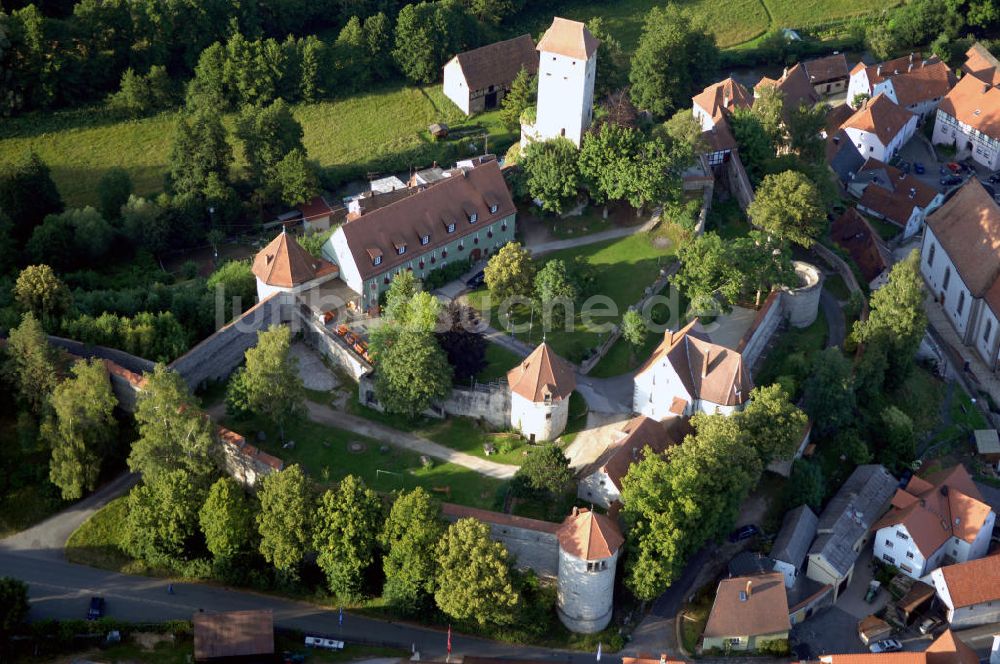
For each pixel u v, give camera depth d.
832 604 180.88
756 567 177.25
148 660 160.12
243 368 187.75
